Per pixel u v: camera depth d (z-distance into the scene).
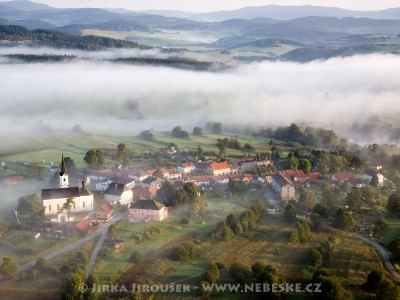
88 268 173.62
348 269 182.38
